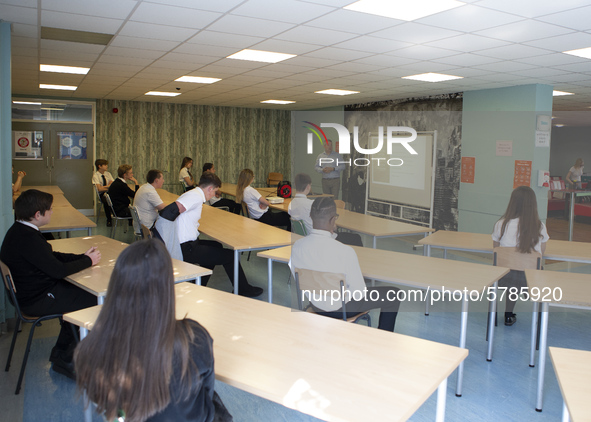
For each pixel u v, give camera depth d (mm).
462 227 6008
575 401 1491
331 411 1396
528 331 3732
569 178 9398
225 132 10891
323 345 1862
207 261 4141
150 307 1225
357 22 3387
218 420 1613
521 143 6035
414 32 3617
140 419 1224
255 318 2146
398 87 6621
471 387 2822
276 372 1633
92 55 4844
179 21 3490
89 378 1252
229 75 6031
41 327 3686
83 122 9461
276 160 11633
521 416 2520
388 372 1642
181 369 1281
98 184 8141
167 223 3855
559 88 6477
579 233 8008
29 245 2684
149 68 5617
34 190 2762
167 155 10320
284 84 6688
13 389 2725
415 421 2447
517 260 3406
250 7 3104
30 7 3211
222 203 7285
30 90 8117
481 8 2979
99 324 1255
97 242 3842
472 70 5160
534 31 3504
